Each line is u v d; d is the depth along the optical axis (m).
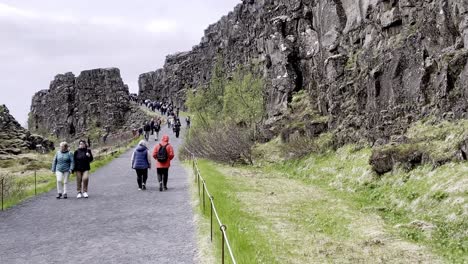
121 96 118.12
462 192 17.39
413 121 26.12
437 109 24.58
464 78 22.88
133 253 12.48
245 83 51.62
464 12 24.25
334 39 41.00
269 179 29.86
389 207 20.33
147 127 56.12
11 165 46.50
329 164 30.34
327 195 24.06
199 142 43.19
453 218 16.36
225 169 34.50
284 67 47.88
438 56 25.72
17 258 12.21
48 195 22.16
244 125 50.00
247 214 18.95
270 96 49.56
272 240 15.26
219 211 16.70
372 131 28.73
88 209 18.33
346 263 13.52
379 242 15.58
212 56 108.25
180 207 18.31
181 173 30.30
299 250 14.49
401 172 22.56
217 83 61.06
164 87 137.25
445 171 19.77
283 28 50.22
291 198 23.27
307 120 39.84
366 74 31.69
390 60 29.08
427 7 27.72
